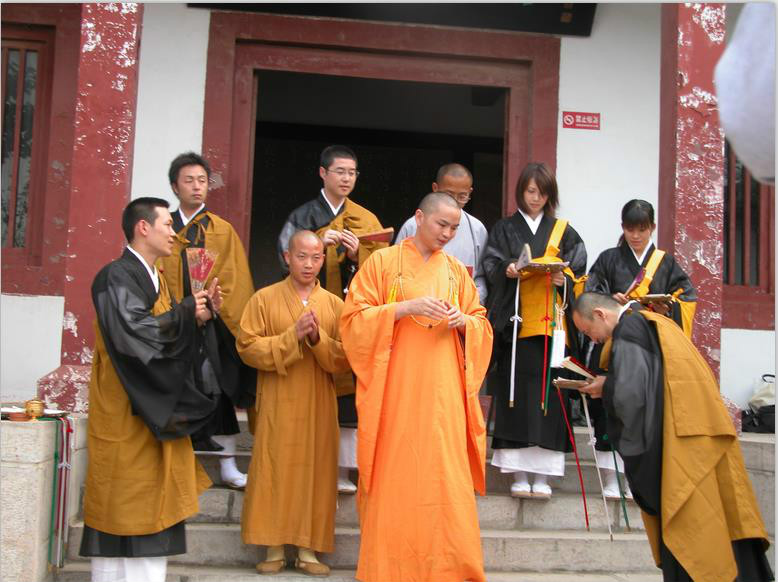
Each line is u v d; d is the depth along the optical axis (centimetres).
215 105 645
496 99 896
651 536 370
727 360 672
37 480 388
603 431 474
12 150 638
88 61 497
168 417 364
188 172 476
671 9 536
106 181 493
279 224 1022
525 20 670
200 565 428
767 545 360
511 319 468
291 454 411
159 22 645
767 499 474
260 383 427
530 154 677
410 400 385
